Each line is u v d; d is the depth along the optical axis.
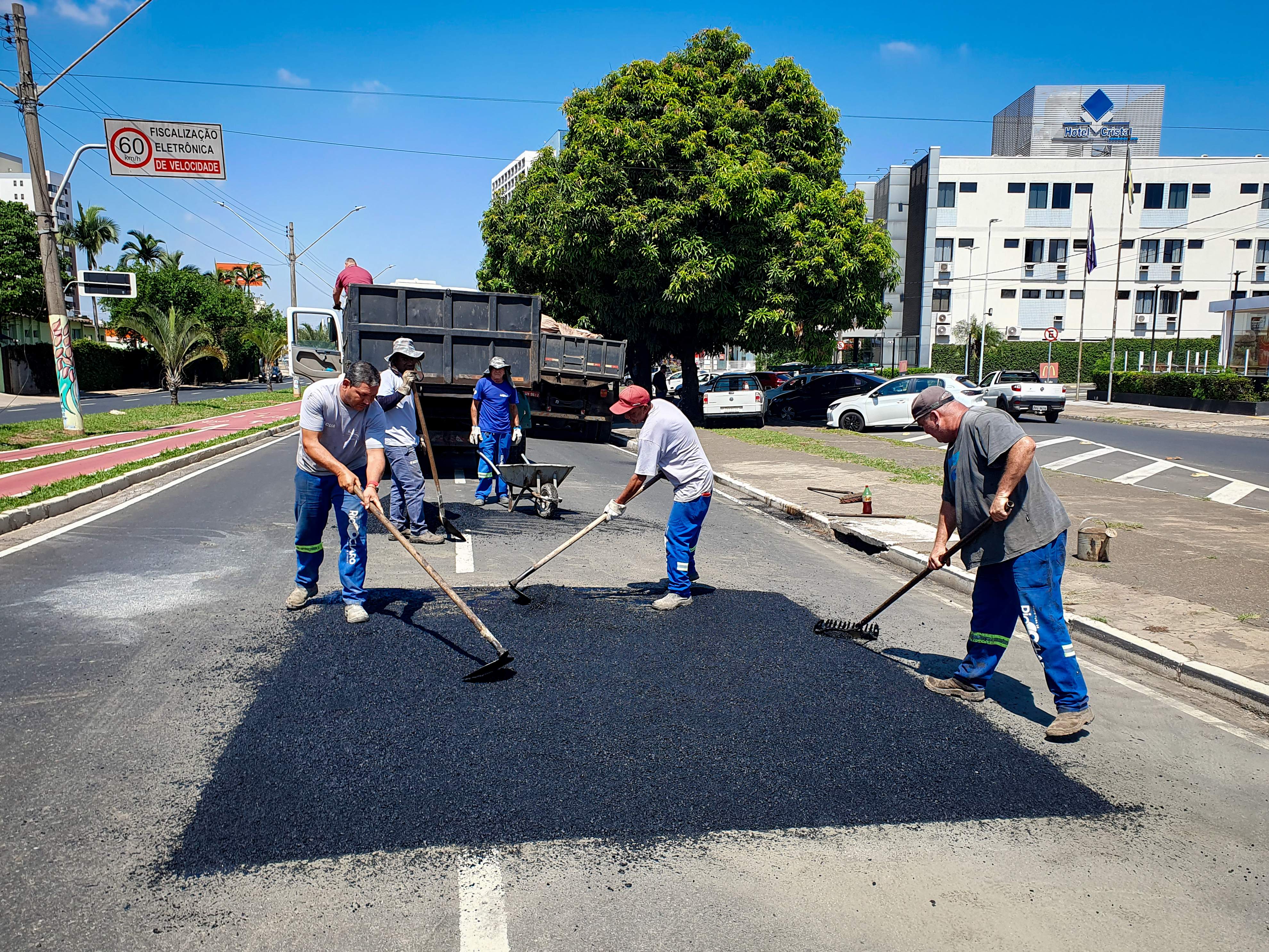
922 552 7.45
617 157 20.59
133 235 67.50
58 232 16.12
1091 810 3.22
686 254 20.25
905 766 3.52
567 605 5.61
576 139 22.16
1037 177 50.22
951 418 4.16
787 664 4.64
